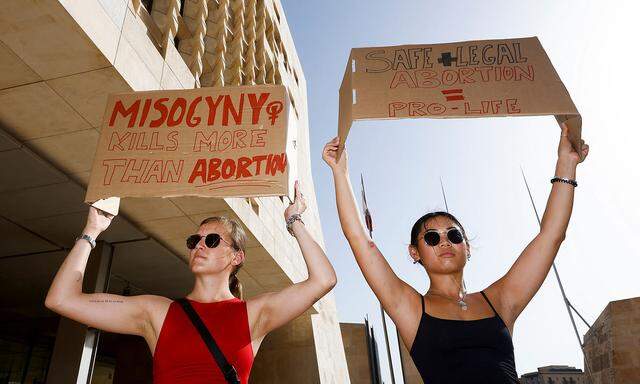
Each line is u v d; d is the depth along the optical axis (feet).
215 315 7.52
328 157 8.42
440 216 8.50
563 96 8.16
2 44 16.80
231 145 8.79
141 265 36.81
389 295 7.44
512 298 7.68
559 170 8.22
